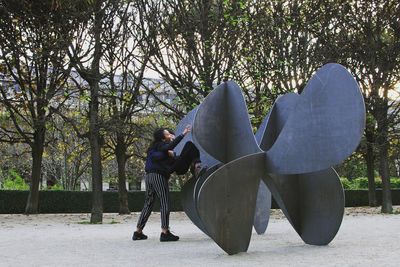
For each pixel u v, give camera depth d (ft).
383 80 60.29
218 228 21.97
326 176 24.86
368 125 61.46
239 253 22.68
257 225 32.81
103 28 52.80
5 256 22.85
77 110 72.74
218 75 54.65
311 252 22.93
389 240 27.73
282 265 19.07
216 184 21.85
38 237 32.32
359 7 60.54
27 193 74.74
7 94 64.49
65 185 112.98
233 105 24.50
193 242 28.45
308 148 22.34
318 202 25.26
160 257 22.11
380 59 60.44
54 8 49.67
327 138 22.06
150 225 44.96
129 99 59.62
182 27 54.13
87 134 52.08
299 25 57.77
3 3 50.29
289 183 25.34
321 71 22.62
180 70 54.95
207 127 24.20
